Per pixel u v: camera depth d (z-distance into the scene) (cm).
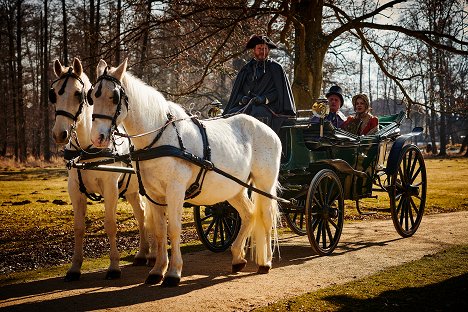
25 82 4372
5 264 783
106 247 902
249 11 1340
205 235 820
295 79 1364
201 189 634
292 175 775
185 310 509
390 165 890
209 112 848
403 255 745
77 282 638
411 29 1502
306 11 1375
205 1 1309
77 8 2742
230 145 663
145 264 750
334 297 531
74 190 661
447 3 1377
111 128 568
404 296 524
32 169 3039
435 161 3516
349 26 1377
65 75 635
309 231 745
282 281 625
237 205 714
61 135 616
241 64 2425
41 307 525
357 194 877
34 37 4250
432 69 1576
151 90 616
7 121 4256
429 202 1396
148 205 722
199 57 1521
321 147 817
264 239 689
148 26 1325
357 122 946
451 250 754
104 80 572
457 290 536
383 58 1566
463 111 1527
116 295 567
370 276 621
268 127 731
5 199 1562
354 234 953
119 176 681
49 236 1005
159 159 591
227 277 657
